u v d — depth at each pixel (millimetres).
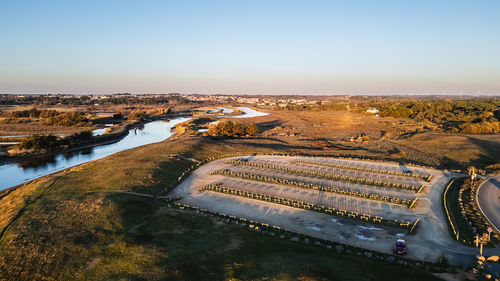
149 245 29484
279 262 26500
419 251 30469
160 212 39719
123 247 29203
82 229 32938
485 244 31703
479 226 35938
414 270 26547
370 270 26203
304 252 29516
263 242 31688
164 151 75125
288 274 24094
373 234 34500
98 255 27984
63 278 24656
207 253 28656
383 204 44188
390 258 28516
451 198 46375
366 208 42562
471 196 46594
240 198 46250
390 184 53438
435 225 36938
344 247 31141
